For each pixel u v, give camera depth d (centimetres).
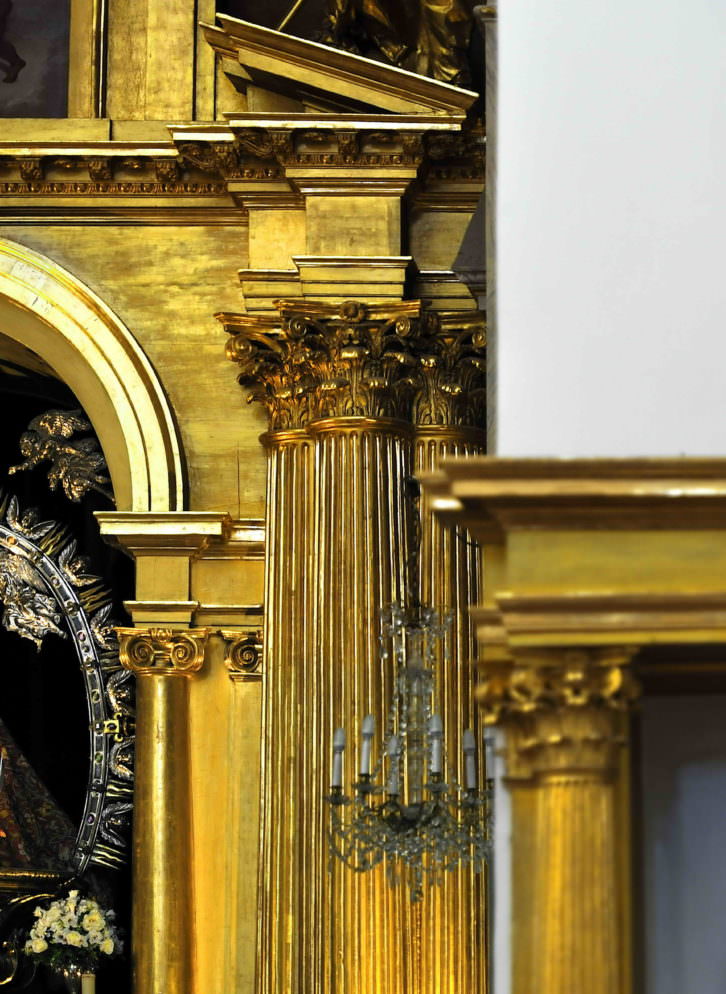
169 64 2234
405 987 1881
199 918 2045
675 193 1030
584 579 952
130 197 2183
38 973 2244
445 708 1958
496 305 1038
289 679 1992
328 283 2050
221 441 2138
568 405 1009
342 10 2147
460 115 2048
